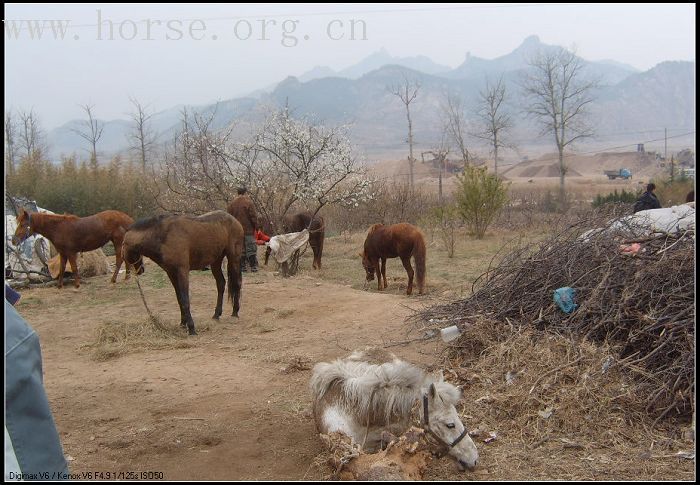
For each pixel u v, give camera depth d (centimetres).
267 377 787
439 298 1207
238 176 1906
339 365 545
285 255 1568
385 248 1398
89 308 1236
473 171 2375
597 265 779
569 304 740
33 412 369
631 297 699
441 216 2352
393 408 504
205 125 2061
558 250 836
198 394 732
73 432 628
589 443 553
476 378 676
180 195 2033
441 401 487
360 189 1991
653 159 9738
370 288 1463
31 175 2467
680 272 689
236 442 590
